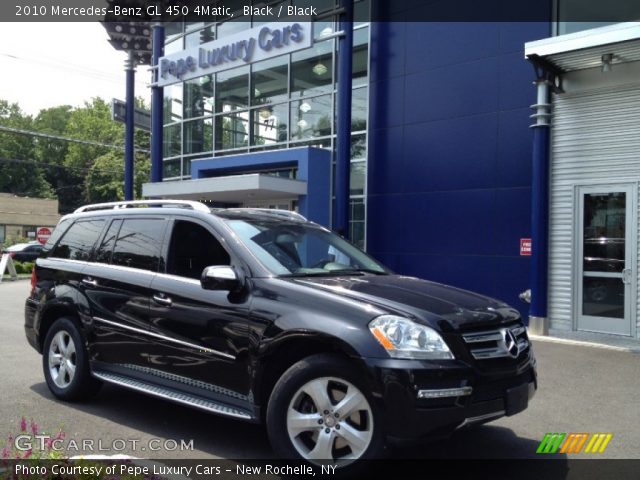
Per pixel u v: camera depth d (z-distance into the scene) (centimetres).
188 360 468
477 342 392
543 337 985
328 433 385
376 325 380
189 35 1830
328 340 386
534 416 561
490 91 1159
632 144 995
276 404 399
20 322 1152
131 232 563
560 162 1072
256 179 1311
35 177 8244
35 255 3503
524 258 1110
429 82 1248
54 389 588
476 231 1176
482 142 1169
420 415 361
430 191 1244
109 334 536
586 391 655
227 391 443
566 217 1063
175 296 485
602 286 1025
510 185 1130
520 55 1120
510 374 401
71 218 650
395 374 363
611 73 1011
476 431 514
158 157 1691
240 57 1443
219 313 449
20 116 8331
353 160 1384
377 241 1325
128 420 527
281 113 1565
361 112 1373
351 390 380
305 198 1400
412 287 455
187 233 514
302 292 420
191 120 1800
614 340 964
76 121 7831
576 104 1052
